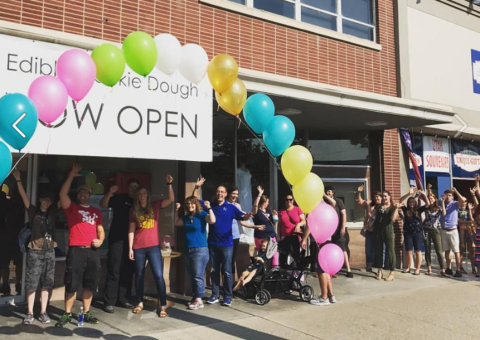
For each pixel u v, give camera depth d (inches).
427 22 436.8
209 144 246.2
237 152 338.3
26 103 144.0
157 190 284.5
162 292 227.1
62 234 254.5
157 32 258.2
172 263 279.6
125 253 241.9
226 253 249.9
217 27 281.6
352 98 291.6
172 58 187.9
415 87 417.1
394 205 331.9
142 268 228.8
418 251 354.3
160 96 231.1
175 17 265.6
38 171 250.8
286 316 229.6
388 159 393.4
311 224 191.0
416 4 427.5
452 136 467.2
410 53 415.5
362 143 397.1
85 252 208.8
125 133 219.5
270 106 195.3
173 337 193.8
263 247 263.1
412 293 286.2
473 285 313.7
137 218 225.8
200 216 245.1
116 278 235.1
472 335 203.5
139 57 175.3
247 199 339.3
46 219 209.5
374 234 338.3
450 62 454.6
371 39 383.6
